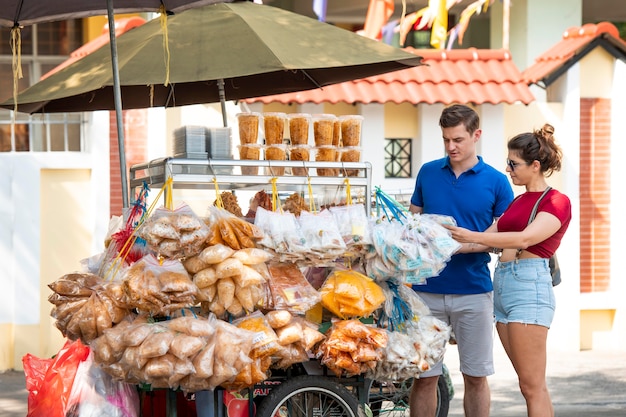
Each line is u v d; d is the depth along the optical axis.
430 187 6.94
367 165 6.32
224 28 6.79
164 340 5.41
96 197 10.95
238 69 6.34
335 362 5.83
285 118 6.68
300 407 6.10
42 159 10.78
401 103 11.89
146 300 5.53
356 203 6.82
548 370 10.95
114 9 7.00
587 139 12.34
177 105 8.41
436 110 11.93
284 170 6.41
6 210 10.71
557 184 12.19
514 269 6.49
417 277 6.06
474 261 6.80
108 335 5.55
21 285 10.73
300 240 5.84
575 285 12.10
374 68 7.58
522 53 14.11
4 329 10.72
